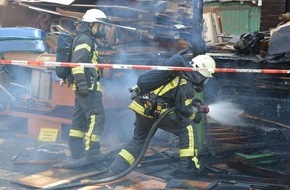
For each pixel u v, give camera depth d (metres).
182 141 5.68
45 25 9.11
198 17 6.64
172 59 5.43
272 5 10.53
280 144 7.37
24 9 9.75
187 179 5.75
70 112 7.95
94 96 6.22
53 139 7.98
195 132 5.75
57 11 8.81
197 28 6.66
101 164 6.35
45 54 8.11
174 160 6.58
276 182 5.75
